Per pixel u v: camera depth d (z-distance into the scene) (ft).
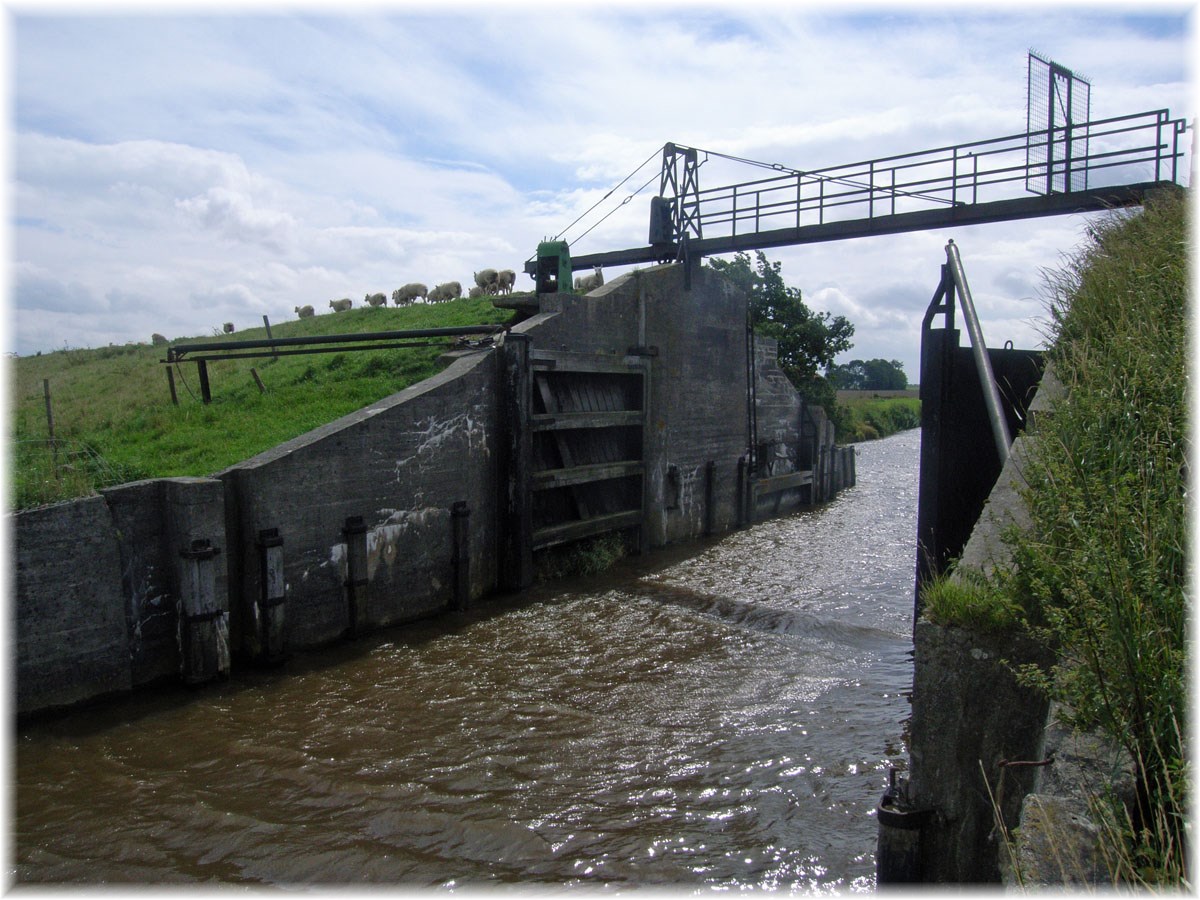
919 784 14.32
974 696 13.78
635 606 49.34
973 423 30.86
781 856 22.93
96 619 32.76
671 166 70.13
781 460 91.45
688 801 26.14
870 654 41.29
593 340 58.80
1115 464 14.44
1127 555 12.30
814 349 124.77
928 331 30.99
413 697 34.50
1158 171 46.75
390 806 25.71
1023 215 52.54
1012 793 13.25
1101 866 9.45
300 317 114.52
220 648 35.35
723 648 41.75
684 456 71.31
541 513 55.72
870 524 83.05
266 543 36.70
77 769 27.94
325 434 40.40
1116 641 11.14
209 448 46.96
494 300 60.08
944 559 30.40
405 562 44.78
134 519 33.94
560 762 28.78
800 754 29.55
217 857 23.02
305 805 25.77
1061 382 20.59
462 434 48.57
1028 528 15.33
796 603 51.13
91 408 60.59
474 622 45.52
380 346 57.47
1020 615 13.38
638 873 22.18
